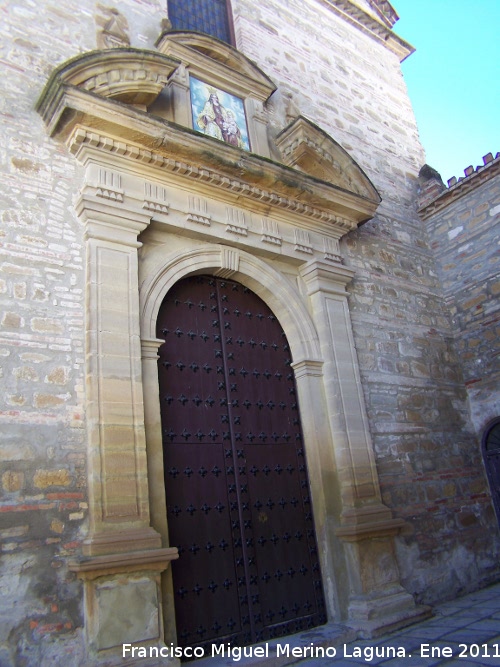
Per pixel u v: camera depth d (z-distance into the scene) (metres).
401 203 10.78
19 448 5.05
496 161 9.92
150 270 6.55
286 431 7.39
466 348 10.01
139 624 4.98
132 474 5.43
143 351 6.10
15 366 5.27
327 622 6.72
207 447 6.58
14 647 4.53
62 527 5.04
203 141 6.91
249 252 7.63
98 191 6.16
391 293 9.47
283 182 7.74
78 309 5.81
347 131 10.52
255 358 7.49
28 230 5.78
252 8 9.98
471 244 10.27
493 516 9.20
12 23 6.59
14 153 5.98
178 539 5.96
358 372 8.03
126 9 7.94
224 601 6.04
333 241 8.70
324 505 7.06
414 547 7.80
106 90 6.45
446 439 9.07
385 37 12.60
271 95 9.29
